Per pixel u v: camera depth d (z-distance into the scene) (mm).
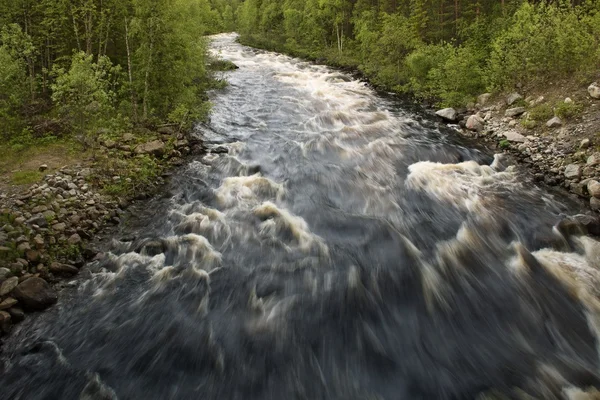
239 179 14289
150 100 19578
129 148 15586
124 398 6586
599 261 9727
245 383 6801
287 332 7812
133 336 7844
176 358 7320
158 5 18078
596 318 8008
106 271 9812
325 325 7961
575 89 17766
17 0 19609
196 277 9438
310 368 7074
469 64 23609
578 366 7004
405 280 9078
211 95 25281
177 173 15031
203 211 12281
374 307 8383
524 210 12164
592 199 12461
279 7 57906
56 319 8375
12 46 17625
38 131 15883
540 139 16422
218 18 78688
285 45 49781
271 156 16422
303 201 12812
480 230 11117
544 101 18516
